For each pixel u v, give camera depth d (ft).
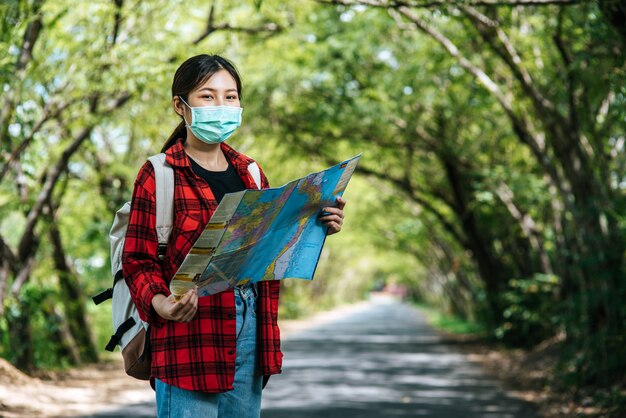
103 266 66.03
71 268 55.52
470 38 49.55
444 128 72.90
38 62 35.86
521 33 41.27
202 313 9.96
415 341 91.86
